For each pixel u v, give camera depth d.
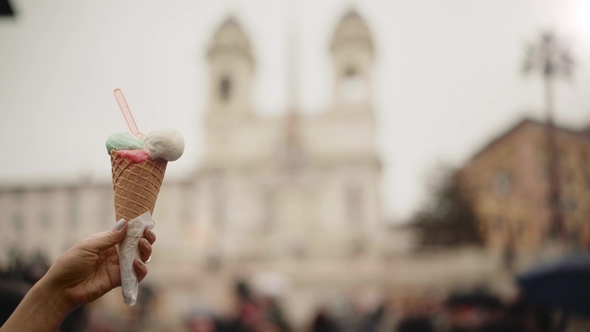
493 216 23.14
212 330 11.23
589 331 10.45
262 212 26.55
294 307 21.20
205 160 27.61
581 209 22.58
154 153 1.34
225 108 28.53
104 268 1.28
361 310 14.84
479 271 21.08
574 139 23.64
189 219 26.44
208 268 23.09
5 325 1.15
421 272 22.02
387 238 24.41
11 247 25.70
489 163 24.36
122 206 1.31
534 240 22.08
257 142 27.70
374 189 26.19
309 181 26.77
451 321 9.77
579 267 4.34
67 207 27.20
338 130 27.45
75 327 6.18
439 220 23.58
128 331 15.54
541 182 22.67
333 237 25.41
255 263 23.69
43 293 1.18
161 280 22.50
